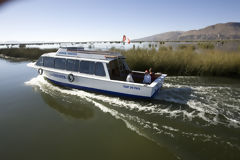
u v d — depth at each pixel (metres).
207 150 3.90
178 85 9.03
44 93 8.12
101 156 3.81
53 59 9.14
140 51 14.34
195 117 5.50
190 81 9.97
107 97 7.55
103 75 7.63
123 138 4.48
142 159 3.70
